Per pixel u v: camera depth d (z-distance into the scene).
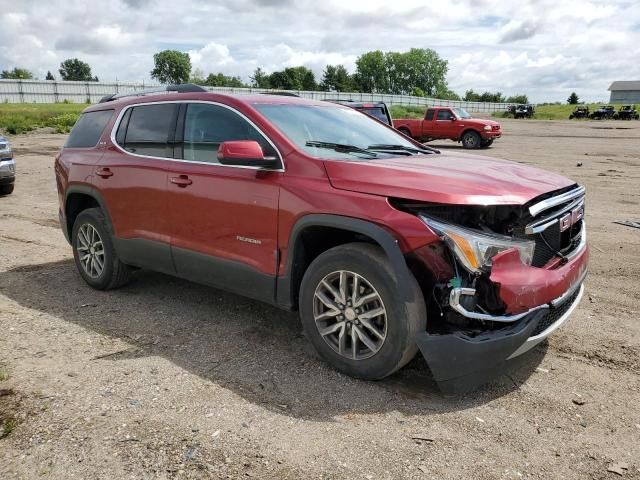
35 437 2.94
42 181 13.10
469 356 3.11
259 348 4.05
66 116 35.06
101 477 2.63
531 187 3.43
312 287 3.61
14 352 3.95
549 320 3.42
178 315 4.70
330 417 3.14
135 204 4.73
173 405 3.25
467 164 3.91
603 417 3.16
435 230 3.11
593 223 8.27
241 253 3.99
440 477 2.64
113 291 5.32
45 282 5.59
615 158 18.52
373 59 140.12
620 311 4.75
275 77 112.19
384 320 3.33
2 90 61.97
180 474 2.65
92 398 3.32
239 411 3.20
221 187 4.04
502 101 120.50
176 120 4.53
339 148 4.00
